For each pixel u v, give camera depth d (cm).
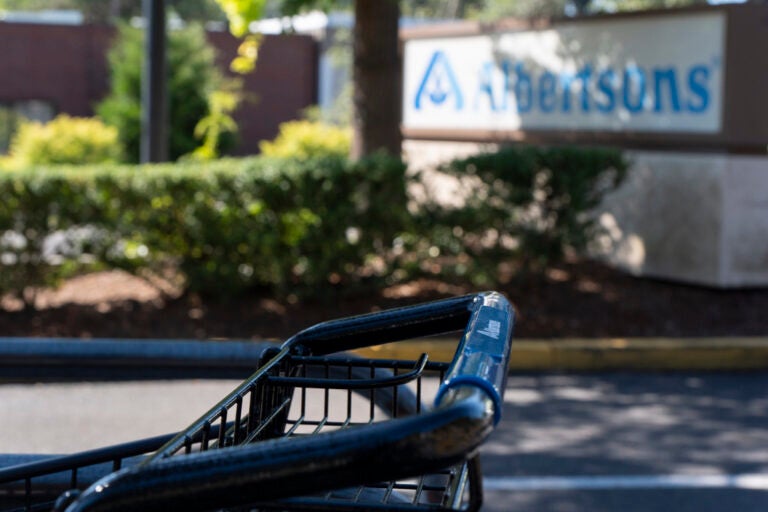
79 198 996
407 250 1032
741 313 1037
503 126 1366
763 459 676
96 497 100
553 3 2845
